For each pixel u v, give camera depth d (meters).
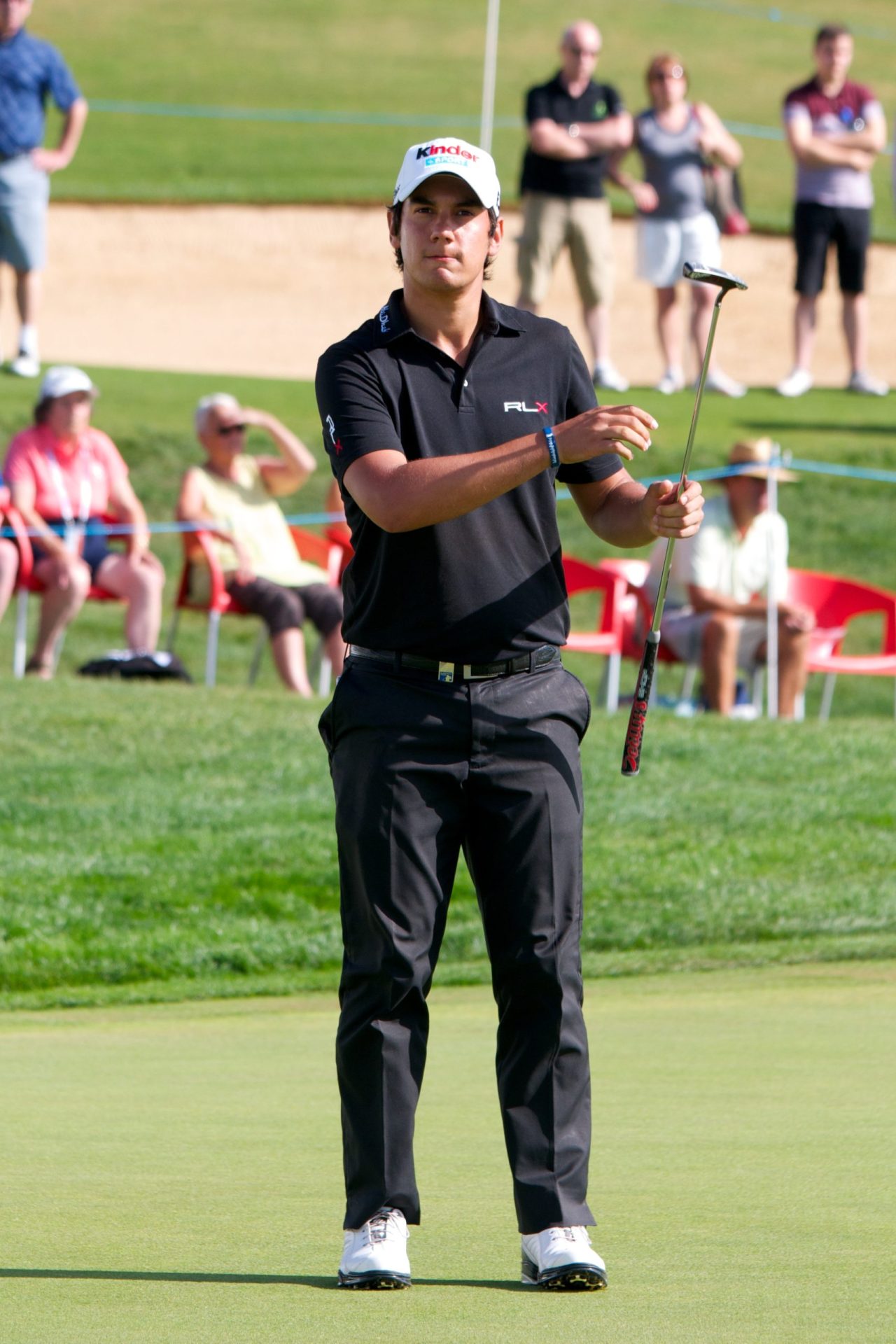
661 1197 13.63
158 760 32.44
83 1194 13.89
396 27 121.94
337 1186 14.21
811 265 58.00
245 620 51.84
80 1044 20.55
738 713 39.47
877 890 27.38
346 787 12.48
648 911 26.47
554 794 12.41
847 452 52.88
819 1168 14.48
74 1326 10.54
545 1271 11.48
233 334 70.75
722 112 106.56
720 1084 17.75
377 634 12.44
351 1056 12.39
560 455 11.73
